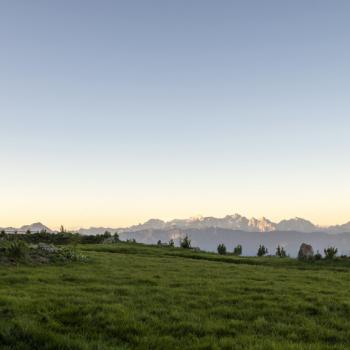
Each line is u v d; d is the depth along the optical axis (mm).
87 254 42719
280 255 62031
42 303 16828
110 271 29922
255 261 50031
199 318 16109
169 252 55750
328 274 35719
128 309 16656
